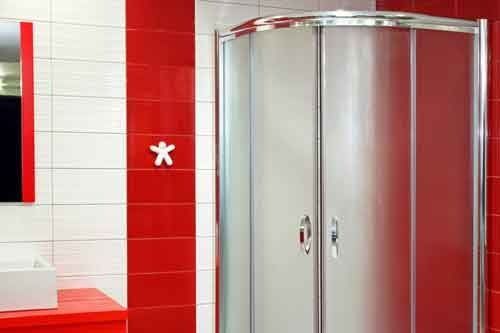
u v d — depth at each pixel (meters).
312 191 3.01
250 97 3.15
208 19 3.39
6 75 3.04
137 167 3.27
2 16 3.03
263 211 3.12
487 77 3.08
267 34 3.09
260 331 3.12
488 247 3.10
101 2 3.20
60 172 3.14
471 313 3.10
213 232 3.40
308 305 3.01
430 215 3.05
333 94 3.00
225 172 3.28
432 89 3.04
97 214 3.20
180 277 3.35
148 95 3.28
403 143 3.02
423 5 3.44
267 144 3.11
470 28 3.09
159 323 3.31
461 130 3.09
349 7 3.68
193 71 3.36
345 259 2.99
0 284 2.61
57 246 3.14
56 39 3.12
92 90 3.19
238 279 3.22
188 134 3.36
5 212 3.05
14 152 3.06
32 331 2.58
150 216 3.29
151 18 3.28
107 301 2.86
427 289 3.04
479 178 3.10
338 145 3.00
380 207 3.00
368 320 3.00
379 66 3.00
